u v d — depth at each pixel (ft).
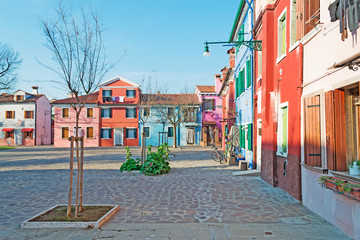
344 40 16.44
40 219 17.92
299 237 15.33
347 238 15.16
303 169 22.85
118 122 137.59
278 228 16.89
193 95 149.59
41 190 29.32
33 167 51.42
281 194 26.84
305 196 22.36
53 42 20.10
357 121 17.07
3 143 149.28
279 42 30.55
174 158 68.44
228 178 36.96
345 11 15.85
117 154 82.48
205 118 140.67
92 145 135.95
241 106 56.08
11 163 59.16
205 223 17.95
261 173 36.35
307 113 21.39
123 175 40.14
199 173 41.88
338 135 17.35
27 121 149.89
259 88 40.11
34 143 149.89
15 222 18.40
